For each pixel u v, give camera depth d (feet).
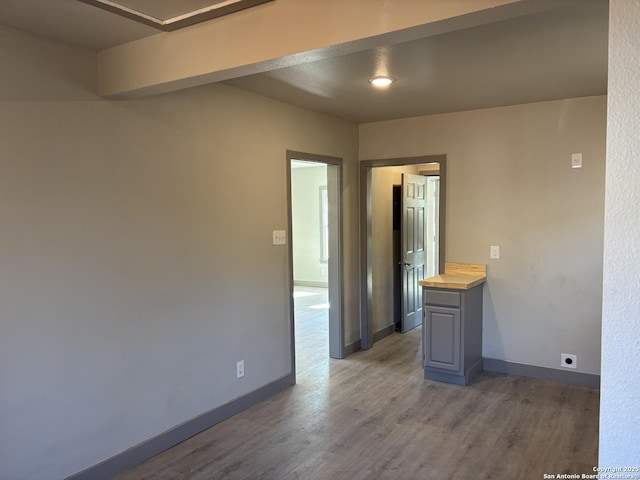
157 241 9.78
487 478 8.80
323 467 9.27
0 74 7.34
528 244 13.84
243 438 10.51
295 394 13.01
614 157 3.58
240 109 11.72
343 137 15.90
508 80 11.11
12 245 7.52
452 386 13.44
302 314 23.43
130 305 9.29
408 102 13.33
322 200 32.45
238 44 6.92
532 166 13.69
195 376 10.72
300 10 6.35
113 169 8.93
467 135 14.64
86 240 8.52
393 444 10.14
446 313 13.42
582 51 9.06
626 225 3.55
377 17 5.80
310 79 10.85
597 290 12.95
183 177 10.30
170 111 9.96
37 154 7.80
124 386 9.23
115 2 6.47
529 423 11.02
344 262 16.24
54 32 7.62
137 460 9.44
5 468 7.52
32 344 7.80
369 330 17.30
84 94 8.46
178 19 7.10
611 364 3.65
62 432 8.25
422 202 20.86
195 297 10.67
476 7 5.17
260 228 12.44
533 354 13.96
